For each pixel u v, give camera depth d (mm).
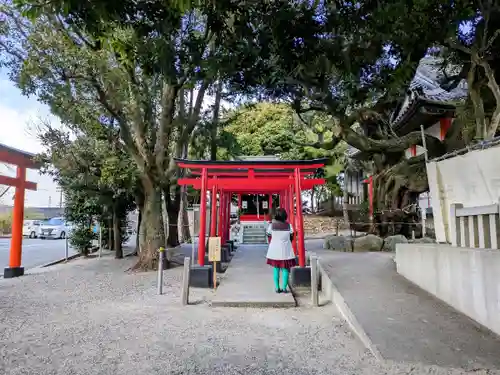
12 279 9289
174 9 5195
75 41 8375
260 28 6914
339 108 11258
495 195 4535
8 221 28047
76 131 11547
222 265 10492
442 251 5246
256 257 12211
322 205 31781
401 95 10828
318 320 5094
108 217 14438
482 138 6926
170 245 15961
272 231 6801
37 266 11977
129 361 3656
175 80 7535
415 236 13914
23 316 5504
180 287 7910
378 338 3793
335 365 3457
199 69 7977
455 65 9477
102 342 4238
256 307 5922
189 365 3539
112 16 4941
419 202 15188
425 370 3133
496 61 7488
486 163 4715
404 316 4523
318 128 21047
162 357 3754
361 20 6105
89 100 10438
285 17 6066
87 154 11773
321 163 8062
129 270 10516
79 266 11750
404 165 12656
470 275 4441
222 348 4008
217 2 5660
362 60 7711
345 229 23938
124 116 10414
